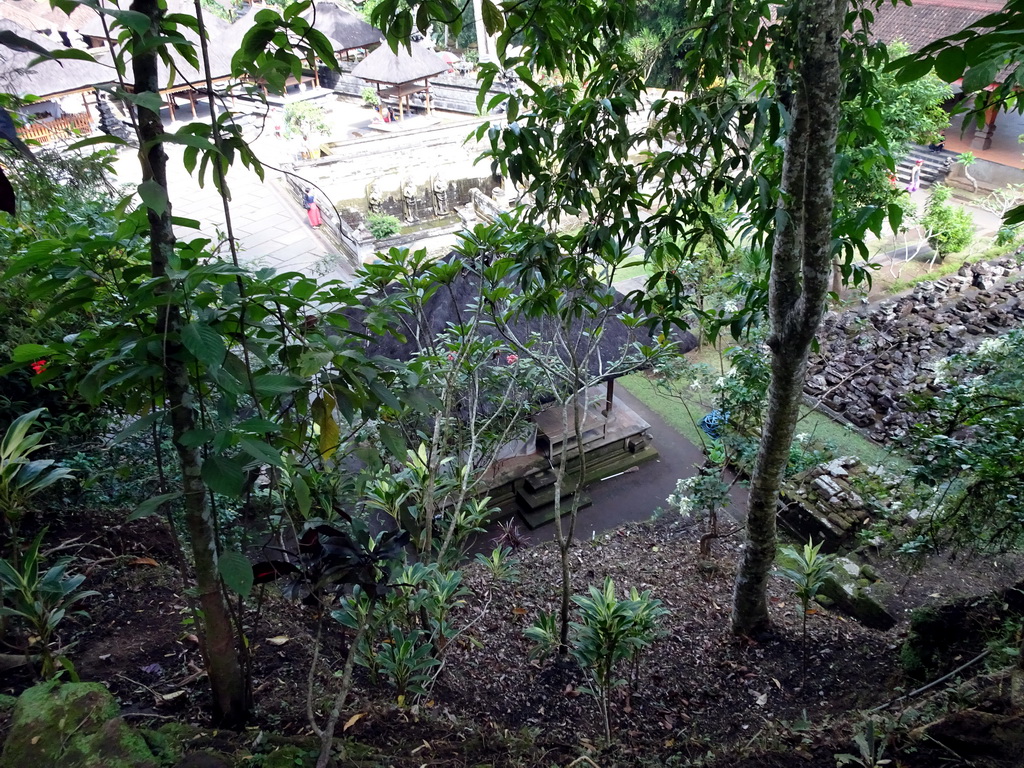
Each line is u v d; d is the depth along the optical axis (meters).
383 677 4.82
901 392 11.45
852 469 10.05
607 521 10.24
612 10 4.02
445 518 7.87
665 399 12.88
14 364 2.54
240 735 3.37
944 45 1.86
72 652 4.15
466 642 6.48
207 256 2.70
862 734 4.17
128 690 3.82
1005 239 9.96
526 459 10.67
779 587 8.12
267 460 2.16
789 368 5.18
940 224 15.98
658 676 6.08
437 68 24.56
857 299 15.08
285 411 2.93
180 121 23.94
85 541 5.50
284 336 2.77
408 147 20.97
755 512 5.98
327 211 18.92
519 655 6.32
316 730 2.87
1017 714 3.88
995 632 5.54
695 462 11.42
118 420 6.12
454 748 3.98
